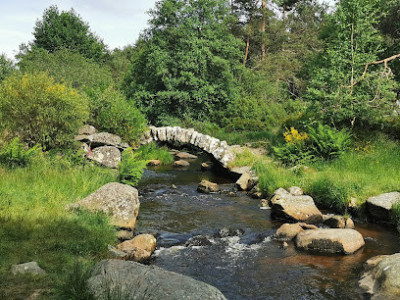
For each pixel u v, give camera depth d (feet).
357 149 43.47
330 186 32.73
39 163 34.14
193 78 75.66
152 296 12.49
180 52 75.87
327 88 49.11
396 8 55.57
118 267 14.52
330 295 16.60
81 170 34.47
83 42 123.75
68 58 70.64
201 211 31.86
